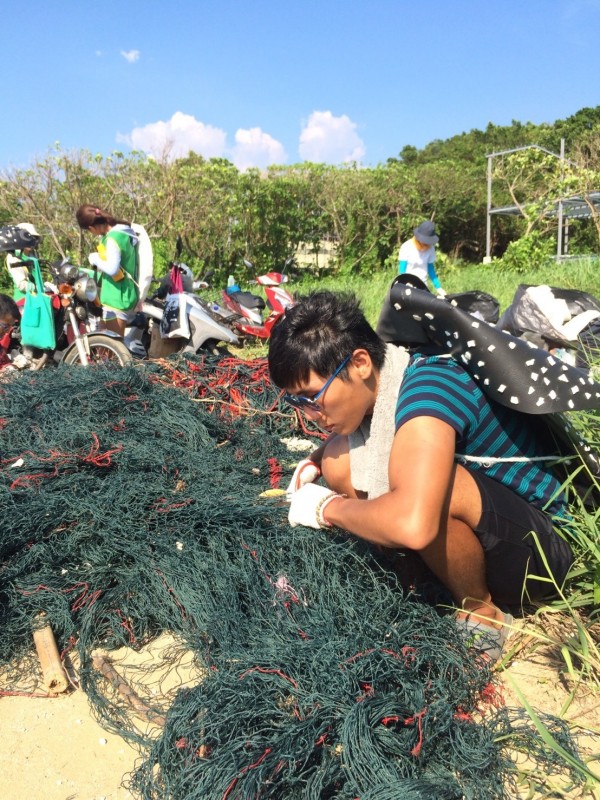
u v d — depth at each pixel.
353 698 1.79
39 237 5.77
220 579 2.33
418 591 2.28
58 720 2.03
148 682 2.17
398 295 1.97
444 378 1.92
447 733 1.77
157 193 14.26
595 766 1.75
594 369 2.90
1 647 2.30
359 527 1.91
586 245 22.22
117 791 1.77
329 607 2.16
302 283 16.00
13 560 2.54
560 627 2.31
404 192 19.00
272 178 17.12
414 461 1.78
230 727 1.72
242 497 2.80
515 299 3.26
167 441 3.36
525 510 2.06
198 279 14.75
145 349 6.01
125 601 2.42
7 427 3.49
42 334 5.64
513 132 41.94
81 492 2.76
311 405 1.99
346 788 1.63
